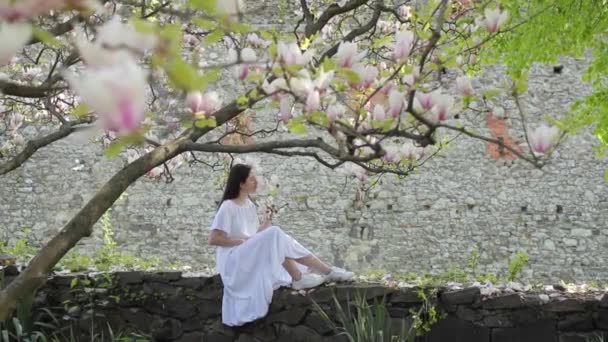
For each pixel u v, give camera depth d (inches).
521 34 279.7
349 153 137.4
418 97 136.7
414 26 201.2
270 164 601.6
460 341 263.9
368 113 148.2
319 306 268.1
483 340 262.7
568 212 592.4
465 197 596.7
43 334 269.0
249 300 266.8
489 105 598.9
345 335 265.1
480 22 171.6
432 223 597.0
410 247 596.4
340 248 597.9
